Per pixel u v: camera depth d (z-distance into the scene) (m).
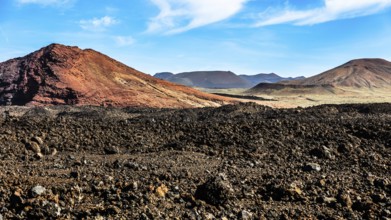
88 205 7.91
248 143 14.61
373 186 9.88
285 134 15.81
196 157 13.11
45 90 42.38
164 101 45.97
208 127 16.86
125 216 7.30
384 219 7.73
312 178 10.47
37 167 11.12
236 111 24.58
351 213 8.10
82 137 15.52
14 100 43.50
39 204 7.55
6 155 12.74
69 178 9.74
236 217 7.66
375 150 13.91
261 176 10.66
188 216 7.45
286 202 8.73
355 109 25.11
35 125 16.58
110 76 49.12
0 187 8.45
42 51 49.09
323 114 21.91
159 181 9.55
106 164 11.59
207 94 55.03
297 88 198.25
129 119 20.92
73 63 47.22
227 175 10.66
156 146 15.08
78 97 42.38
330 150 13.61
